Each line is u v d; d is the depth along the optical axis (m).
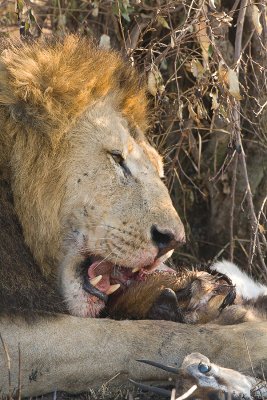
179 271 11.63
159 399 9.24
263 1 12.70
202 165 14.30
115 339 9.33
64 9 13.65
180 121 12.85
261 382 8.80
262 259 12.76
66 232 10.00
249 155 14.09
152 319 10.34
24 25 12.88
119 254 9.91
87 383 9.30
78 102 10.02
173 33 12.40
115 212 9.89
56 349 9.22
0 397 9.09
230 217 13.61
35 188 9.91
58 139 9.93
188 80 13.93
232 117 12.49
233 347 9.29
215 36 12.46
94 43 11.09
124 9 12.62
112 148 10.01
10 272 9.56
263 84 13.20
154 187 10.05
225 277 11.17
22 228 9.98
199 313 10.38
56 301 9.80
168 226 9.84
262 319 10.81
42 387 9.24
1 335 9.12
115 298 10.57
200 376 8.41
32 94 9.94
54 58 10.13
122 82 10.50
